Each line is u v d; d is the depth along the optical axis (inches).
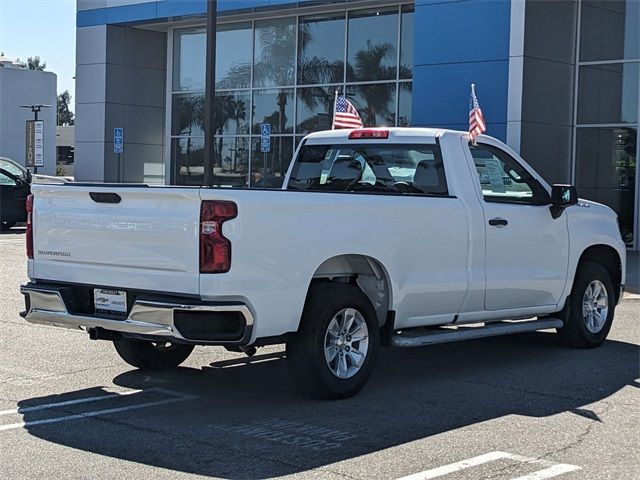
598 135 791.1
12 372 318.0
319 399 277.9
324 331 270.5
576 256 358.9
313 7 946.1
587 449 230.5
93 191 269.1
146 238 258.1
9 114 2084.2
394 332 300.5
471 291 316.5
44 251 286.0
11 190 927.7
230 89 1068.5
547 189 350.3
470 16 753.6
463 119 761.0
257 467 213.6
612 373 323.3
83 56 1157.1
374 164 339.3
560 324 354.9
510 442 235.8
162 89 1187.3
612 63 785.6
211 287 246.8
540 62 749.3
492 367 332.8
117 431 245.0
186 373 319.3
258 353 355.3
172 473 209.5
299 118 1003.3
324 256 269.0
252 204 251.6
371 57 933.8
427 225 300.4
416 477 206.4
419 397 285.1
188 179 1135.6
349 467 213.6
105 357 343.9
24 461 218.5
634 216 787.4
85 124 1160.2
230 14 1001.5
